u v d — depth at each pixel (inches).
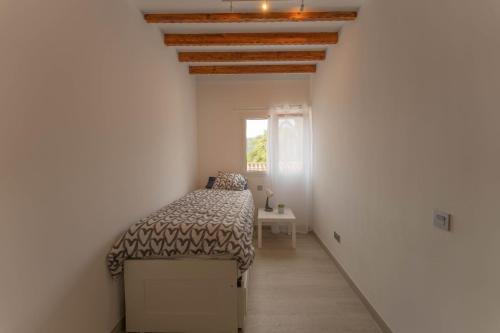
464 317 52.0
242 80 191.0
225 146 193.6
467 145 50.5
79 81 66.9
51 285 57.8
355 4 100.6
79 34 67.0
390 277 80.0
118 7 86.7
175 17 105.6
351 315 92.4
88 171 70.2
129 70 93.9
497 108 44.4
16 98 49.7
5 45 47.6
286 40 126.6
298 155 188.2
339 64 126.3
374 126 90.3
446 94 55.8
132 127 95.7
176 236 81.6
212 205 120.8
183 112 160.2
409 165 69.6
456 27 52.8
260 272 125.8
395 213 76.8
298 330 84.5
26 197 51.7
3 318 47.4
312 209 186.9
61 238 60.6
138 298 81.4
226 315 80.6
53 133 58.3
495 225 45.3
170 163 136.9
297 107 187.3
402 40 72.6
